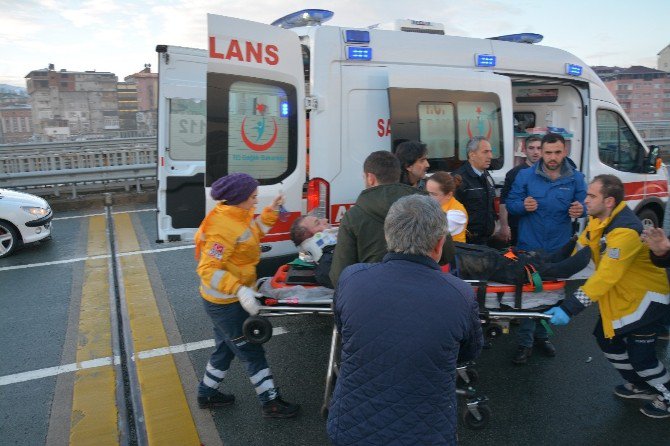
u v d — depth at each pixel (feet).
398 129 14.20
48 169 35.81
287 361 13.87
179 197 23.38
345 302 6.03
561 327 15.72
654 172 20.77
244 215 10.14
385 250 8.41
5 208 23.91
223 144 12.64
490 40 16.76
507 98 16.29
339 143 13.98
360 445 5.78
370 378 5.74
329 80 13.75
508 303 10.50
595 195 10.28
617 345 11.18
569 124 19.04
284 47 13.19
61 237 28.09
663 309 10.30
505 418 11.13
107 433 10.87
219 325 10.46
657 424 10.85
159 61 21.24
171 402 11.94
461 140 15.48
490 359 13.71
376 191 8.66
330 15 14.80
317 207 13.91
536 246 13.70
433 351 5.62
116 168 37.14
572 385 12.41
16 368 13.73
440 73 15.06
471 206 13.67
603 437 10.46
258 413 11.43
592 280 9.97
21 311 17.63
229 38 12.25
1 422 11.28
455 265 10.48
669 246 9.19
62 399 12.21
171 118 22.56
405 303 5.71
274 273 13.96
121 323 16.75
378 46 14.49
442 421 5.73
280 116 13.37
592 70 19.17
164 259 23.65
